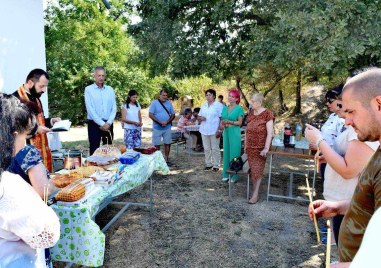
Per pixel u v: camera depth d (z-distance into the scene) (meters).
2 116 1.23
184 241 3.37
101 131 4.96
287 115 12.13
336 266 1.07
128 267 2.90
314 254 3.11
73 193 2.24
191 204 4.40
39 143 3.17
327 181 2.28
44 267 1.41
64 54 15.01
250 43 5.58
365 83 0.99
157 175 5.80
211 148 6.17
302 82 10.48
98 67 4.75
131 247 3.25
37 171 1.75
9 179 1.22
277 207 4.29
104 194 2.54
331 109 2.75
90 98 4.76
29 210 1.23
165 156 6.56
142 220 3.89
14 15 5.28
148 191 4.93
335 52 4.43
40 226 1.25
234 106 5.11
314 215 1.71
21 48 5.45
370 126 1.00
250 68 6.31
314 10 4.55
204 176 5.75
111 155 3.44
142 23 6.62
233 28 6.41
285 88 11.09
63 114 14.45
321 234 3.50
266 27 6.29
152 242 3.35
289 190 4.92
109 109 4.95
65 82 14.08
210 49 6.15
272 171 6.06
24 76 5.57
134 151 3.79
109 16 16.80
